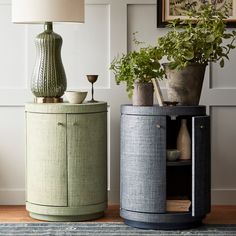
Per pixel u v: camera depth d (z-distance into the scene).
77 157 3.23
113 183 3.66
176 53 3.15
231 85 3.63
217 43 3.18
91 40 3.63
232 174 3.67
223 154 3.67
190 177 3.29
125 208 3.20
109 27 3.62
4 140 3.66
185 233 3.09
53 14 3.19
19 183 3.68
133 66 3.16
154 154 3.11
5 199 3.67
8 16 3.62
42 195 3.26
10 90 3.62
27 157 3.32
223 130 3.66
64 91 3.37
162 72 3.21
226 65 3.63
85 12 3.62
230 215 3.44
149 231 3.12
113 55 3.62
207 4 3.44
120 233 3.08
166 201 3.14
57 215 3.27
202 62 3.24
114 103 3.64
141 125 3.12
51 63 3.32
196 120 3.08
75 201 3.25
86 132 3.24
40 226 3.20
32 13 3.19
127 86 3.25
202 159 3.12
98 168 3.30
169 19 3.59
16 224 3.23
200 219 3.20
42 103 3.27
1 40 3.63
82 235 3.04
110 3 3.60
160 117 3.09
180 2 3.58
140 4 3.61
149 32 3.63
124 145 3.19
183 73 3.20
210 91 3.62
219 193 3.67
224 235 3.05
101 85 3.64
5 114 3.65
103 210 3.37
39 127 3.23
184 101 3.23
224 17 3.28
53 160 3.22
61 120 3.20
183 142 3.20
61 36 3.62
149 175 3.12
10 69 3.63
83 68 3.64
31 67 3.63
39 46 3.33
